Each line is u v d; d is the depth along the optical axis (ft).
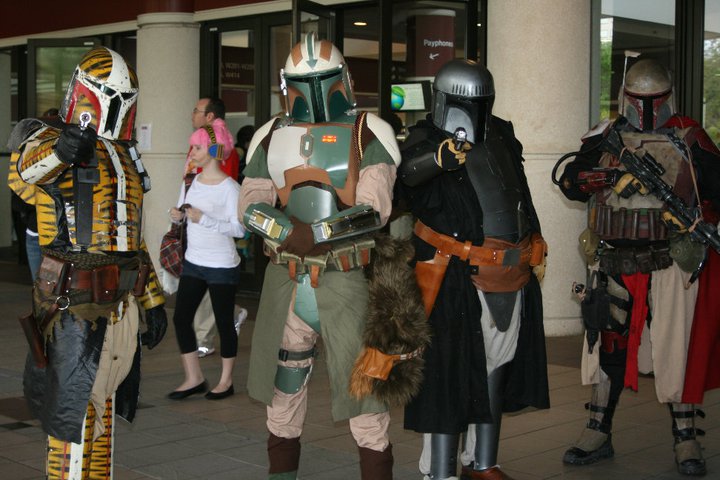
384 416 12.39
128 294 11.75
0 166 48.52
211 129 20.07
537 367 13.66
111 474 12.33
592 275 15.66
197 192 20.01
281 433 12.73
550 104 26.02
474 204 12.98
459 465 15.89
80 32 41.83
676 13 27.20
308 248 11.76
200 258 20.11
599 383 15.89
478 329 12.96
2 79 48.06
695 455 15.23
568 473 15.29
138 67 37.27
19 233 46.24
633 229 14.76
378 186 11.94
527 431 17.79
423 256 13.03
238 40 36.65
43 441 17.07
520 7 26.00
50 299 11.07
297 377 12.53
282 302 12.29
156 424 18.34
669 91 14.85
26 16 44.73
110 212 11.36
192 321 20.49
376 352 11.82
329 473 15.35
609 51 28.68
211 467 15.67
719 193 14.88
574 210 26.45
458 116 12.82
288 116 12.48
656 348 14.94
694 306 14.90
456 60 13.03
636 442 17.03
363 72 31.94
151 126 36.55
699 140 14.93
